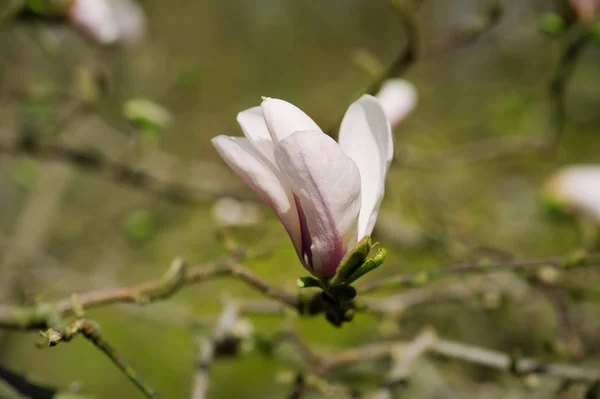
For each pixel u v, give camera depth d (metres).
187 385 2.01
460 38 1.23
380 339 1.47
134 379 0.80
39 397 0.84
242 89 3.42
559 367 0.92
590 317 1.38
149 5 2.57
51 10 1.12
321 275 0.78
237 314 0.96
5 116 1.65
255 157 0.77
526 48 2.56
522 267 0.95
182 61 2.23
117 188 2.30
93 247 1.96
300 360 1.06
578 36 1.14
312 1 3.99
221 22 3.36
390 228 1.44
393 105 1.01
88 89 1.28
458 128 2.51
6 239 1.56
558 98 1.26
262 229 1.21
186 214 2.11
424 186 1.88
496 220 1.86
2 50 1.64
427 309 1.37
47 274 1.48
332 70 3.81
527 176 2.13
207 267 0.88
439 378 1.26
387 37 3.88
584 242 1.12
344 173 0.76
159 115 1.05
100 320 2.23
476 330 1.53
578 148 2.62
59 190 1.84
